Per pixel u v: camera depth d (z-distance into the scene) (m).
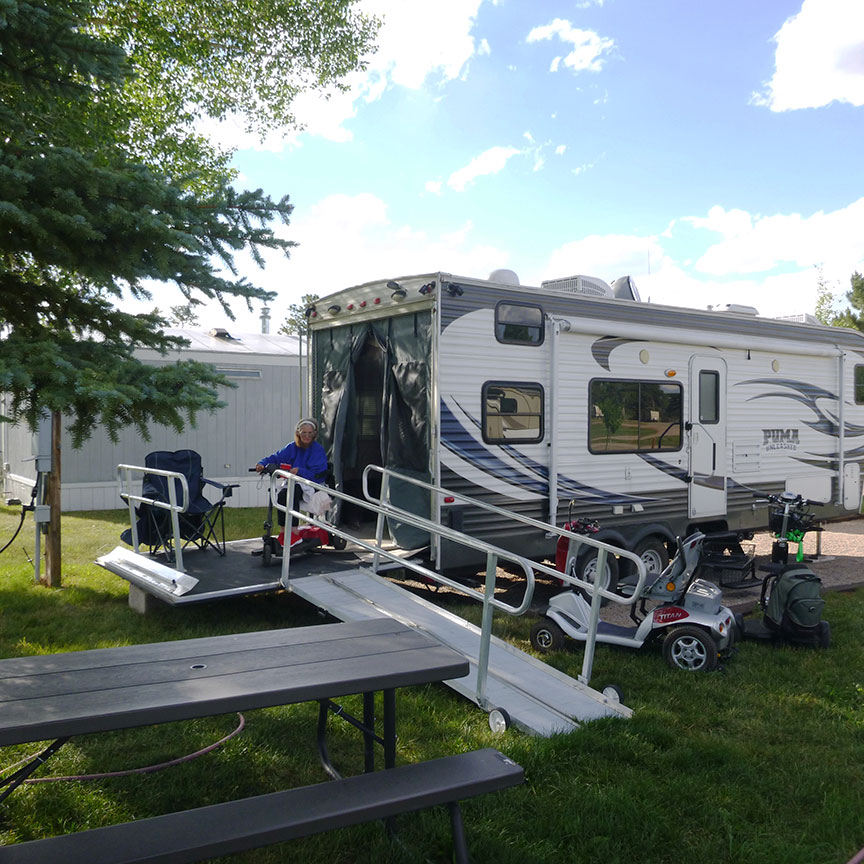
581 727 3.97
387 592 5.75
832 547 10.05
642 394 7.54
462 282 6.26
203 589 5.67
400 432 6.59
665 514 7.74
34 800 3.24
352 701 4.40
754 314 8.66
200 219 4.59
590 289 7.42
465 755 2.82
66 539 9.91
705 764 3.74
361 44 14.41
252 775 3.52
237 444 12.69
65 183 4.20
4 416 3.89
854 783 3.56
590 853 2.98
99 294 4.97
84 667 2.74
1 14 3.89
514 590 7.54
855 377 9.91
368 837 3.01
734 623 5.46
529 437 6.70
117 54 4.50
